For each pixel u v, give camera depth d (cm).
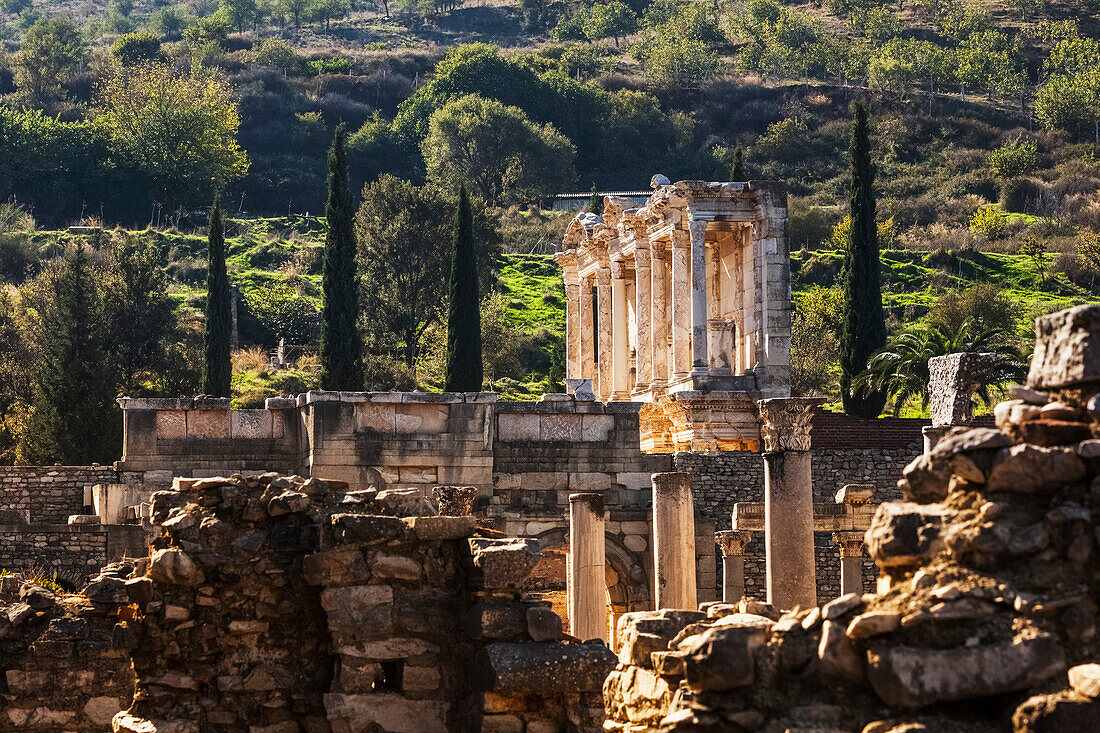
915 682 1656
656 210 9975
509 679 2520
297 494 2838
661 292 10262
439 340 14988
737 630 1798
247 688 2775
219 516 2858
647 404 10019
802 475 5097
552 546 6888
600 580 5466
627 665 2155
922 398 11000
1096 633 1638
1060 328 1808
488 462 6812
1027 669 1622
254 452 6900
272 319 16288
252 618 2812
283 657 2805
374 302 15375
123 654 3603
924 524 1758
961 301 16088
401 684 2691
